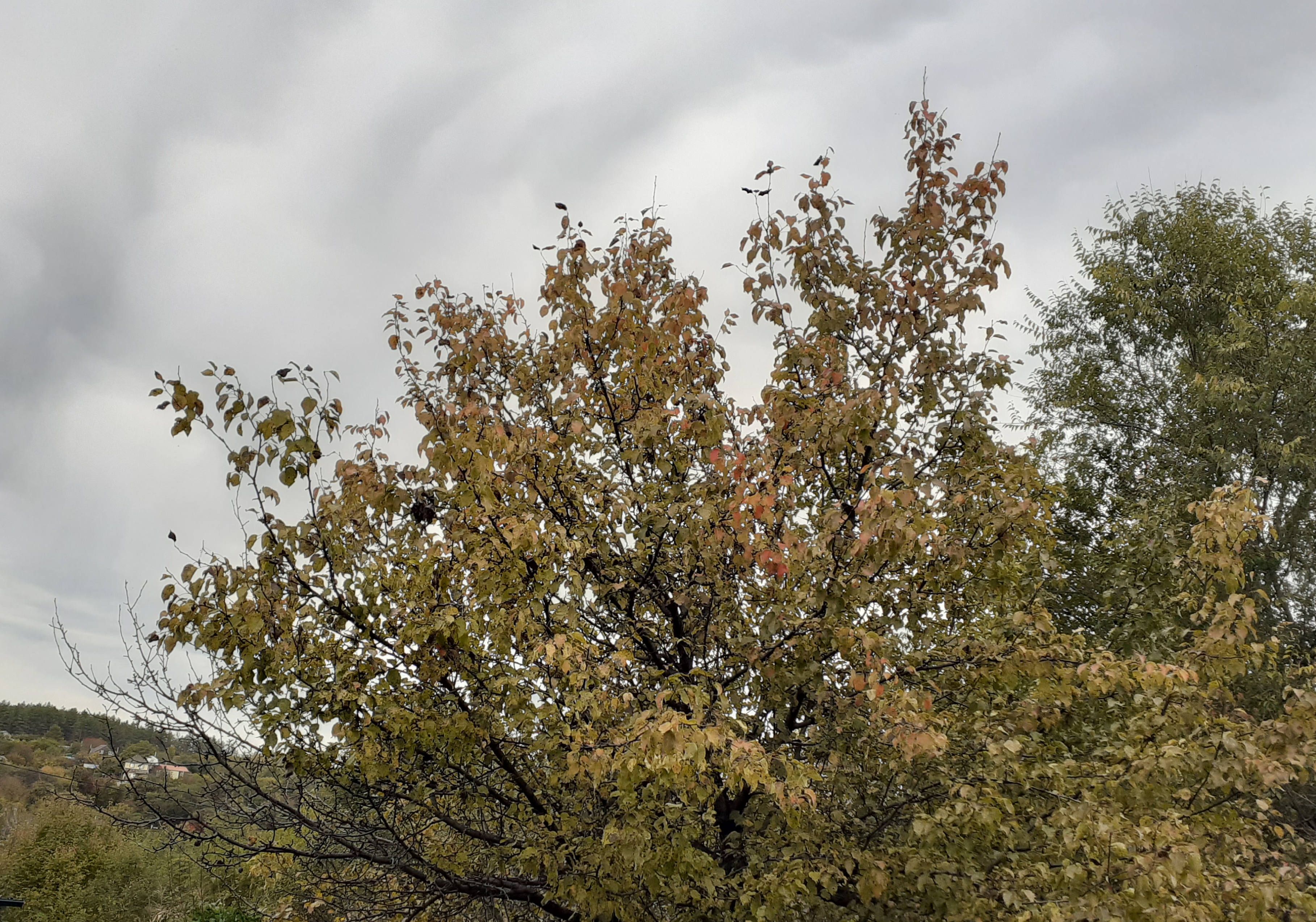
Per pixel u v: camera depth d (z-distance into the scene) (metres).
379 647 4.91
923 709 4.27
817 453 5.50
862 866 4.46
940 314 5.73
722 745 3.75
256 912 5.64
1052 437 15.12
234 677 4.59
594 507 5.79
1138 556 7.36
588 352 5.84
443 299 6.41
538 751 5.15
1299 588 12.46
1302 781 4.01
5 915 15.88
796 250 6.05
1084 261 17.16
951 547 4.86
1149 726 4.57
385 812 5.20
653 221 6.39
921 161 5.87
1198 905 3.48
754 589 5.41
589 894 4.46
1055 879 3.95
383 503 4.79
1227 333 13.99
